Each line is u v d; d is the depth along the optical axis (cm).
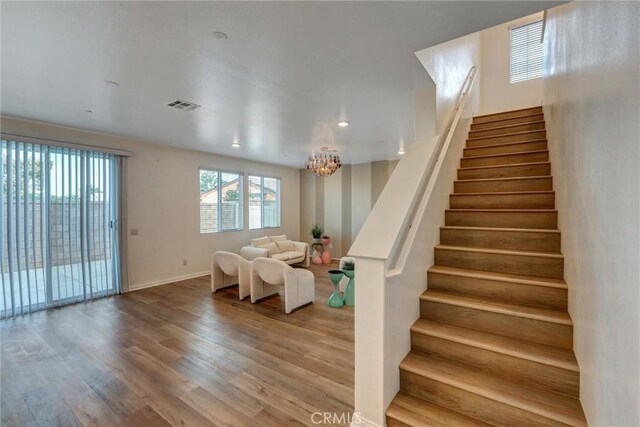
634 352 93
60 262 424
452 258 256
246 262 473
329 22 187
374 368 179
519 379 177
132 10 172
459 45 389
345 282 496
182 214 588
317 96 310
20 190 387
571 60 202
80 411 212
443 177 294
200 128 433
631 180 96
